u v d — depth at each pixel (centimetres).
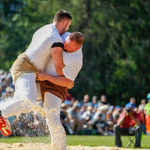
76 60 1345
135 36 6775
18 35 6950
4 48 6819
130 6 6856
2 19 8238
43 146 1727
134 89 6588
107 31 6619
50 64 1375
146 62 6644
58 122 1370
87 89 6384
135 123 2348
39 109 1305
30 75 1337
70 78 1352
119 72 6494
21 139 2156
